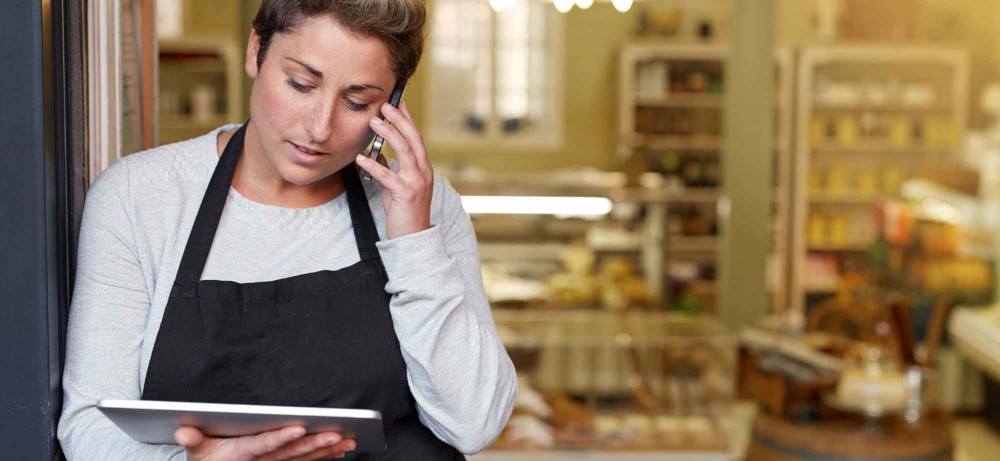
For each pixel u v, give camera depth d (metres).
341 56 1.11
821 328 5.33
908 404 3.43
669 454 3.38
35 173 1.17
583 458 3.37
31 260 1.17
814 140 7.16
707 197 7.74
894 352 4.20
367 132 1.19
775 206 7.09
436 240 1.22
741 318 6.47
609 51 8.52
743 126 6.45
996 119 6.79
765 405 3.64
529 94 8.59
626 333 4.15
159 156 1.24
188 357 1.17
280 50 1.13
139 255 1.19
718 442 3.42
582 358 3.96
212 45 6.72
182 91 6.92
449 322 1.22
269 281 1.22
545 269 6.90
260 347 1.20
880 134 7.14
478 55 8.55
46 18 1.19
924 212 6.35
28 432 1.18
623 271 6.27
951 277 6.09
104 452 1.14
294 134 1.14
